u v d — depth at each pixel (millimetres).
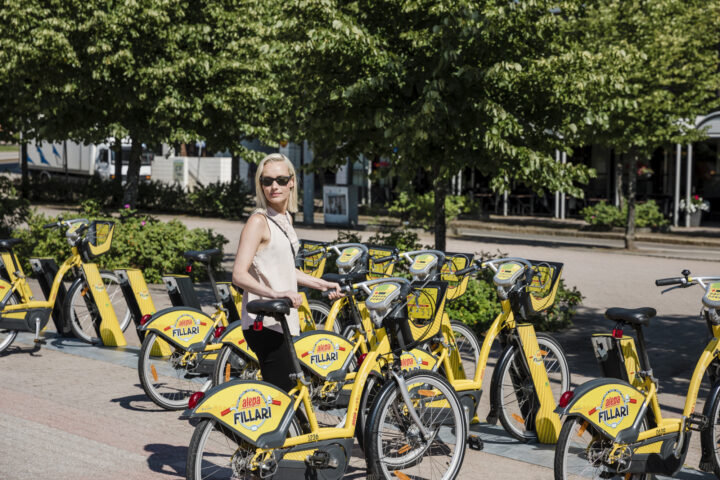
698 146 27766
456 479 4746
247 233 4160
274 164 4219
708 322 4816
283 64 10148
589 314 10984
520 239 22984
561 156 29047
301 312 6223
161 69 11789
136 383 6809
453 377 5535
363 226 24641
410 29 9023
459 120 8570
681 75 19125
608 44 16844
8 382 6727
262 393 4012
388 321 4523
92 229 8133
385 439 4500
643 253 19828
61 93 12180
